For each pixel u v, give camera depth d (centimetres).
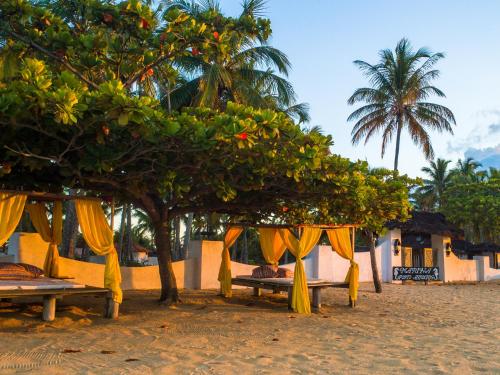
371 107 2977
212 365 661
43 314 941
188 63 1906
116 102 675
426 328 1037
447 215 3300
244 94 1938
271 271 1481
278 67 2033
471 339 912
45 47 962
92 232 1009
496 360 730
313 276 2062
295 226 1267
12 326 880
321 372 639
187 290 1593
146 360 678
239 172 991
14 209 905
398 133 2922
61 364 641
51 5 1248
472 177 4488
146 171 919
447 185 4778
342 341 868
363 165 1089
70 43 946
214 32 989
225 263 1476
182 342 812
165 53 1020
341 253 1383
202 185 1148
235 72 2014
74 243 1869
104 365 643
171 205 1256
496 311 1364
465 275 2888
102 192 1106
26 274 1047
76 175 937
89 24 1056
